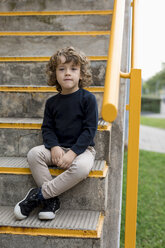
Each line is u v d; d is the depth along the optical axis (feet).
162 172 15.34
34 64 8.33
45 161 5.87
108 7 9.80
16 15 9.61
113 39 5.47
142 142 25.72
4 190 6.15
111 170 7.22
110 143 6.97
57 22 9.56
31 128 6.75
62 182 5.49
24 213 5.42
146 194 12.27
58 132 6.20
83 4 9.87
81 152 5.73
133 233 5.49
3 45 9.26
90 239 5.15
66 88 6.04
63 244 5.24
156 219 10.25
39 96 7.64
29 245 5.32
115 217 7.08
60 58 5.91
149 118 55.01
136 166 5.37
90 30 9.48
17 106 7.76
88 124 5.88
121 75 5.32
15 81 8.46
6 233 5.32
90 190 5.83
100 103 7.45
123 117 7.36
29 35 9.12
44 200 5.54
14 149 6.87
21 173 6.05
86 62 6.25
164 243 8.82
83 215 5.68
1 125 6.82
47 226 5.24
